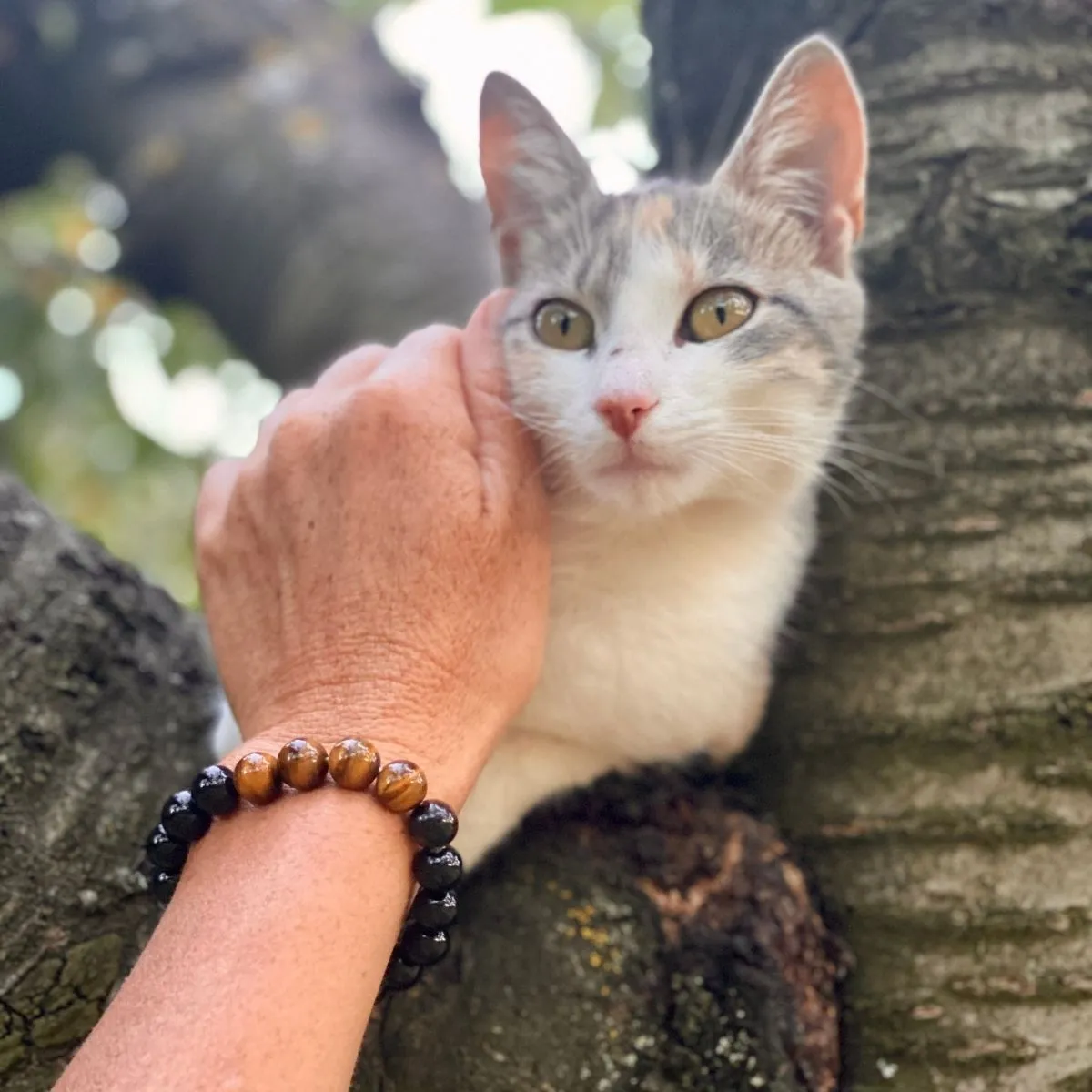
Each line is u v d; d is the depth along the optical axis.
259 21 0.77
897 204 0.39
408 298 0.62
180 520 0.85
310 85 0.73
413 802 0.24
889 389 0.37
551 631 0.34
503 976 0.29
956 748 0.33
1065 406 0.35
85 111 0.74
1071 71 0.39
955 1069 0.29
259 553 0.29
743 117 0.47
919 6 0.41
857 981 0.31
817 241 0.39
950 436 0.36
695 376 0.36
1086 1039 0.29
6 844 0.31
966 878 0.31
